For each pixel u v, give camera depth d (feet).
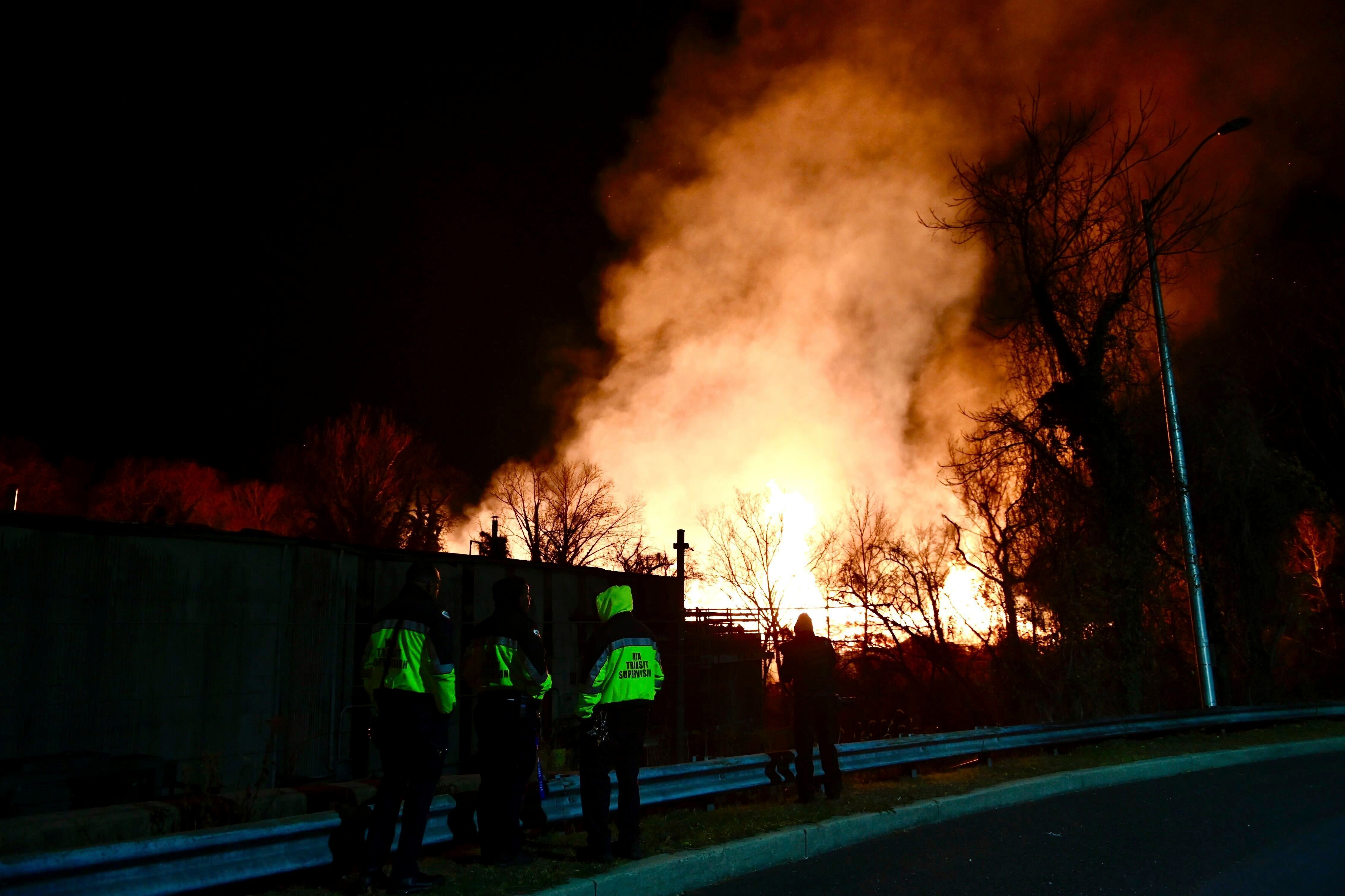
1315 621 85.61
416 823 17.66
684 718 58.59
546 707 46.09
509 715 19.51
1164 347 59.88
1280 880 21.85
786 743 74.90
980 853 24.07
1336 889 21.22
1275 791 34.45
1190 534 57.67
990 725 78.13
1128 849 24.62
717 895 20.08
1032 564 63.21
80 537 27.66
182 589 30.27
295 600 34.06
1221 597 73.20
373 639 18.28
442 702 18.03
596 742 20.38
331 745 34.47
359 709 35.45
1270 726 56.24
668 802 25.96
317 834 17.80
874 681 92.22
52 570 26.86
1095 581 59.41
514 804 19.61
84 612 27.48
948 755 35.55
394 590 39.11
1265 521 73.31
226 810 18.49
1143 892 20.65
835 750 29.01
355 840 18.48
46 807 23.75
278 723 28.04
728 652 74.49
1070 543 61.26
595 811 20.25
